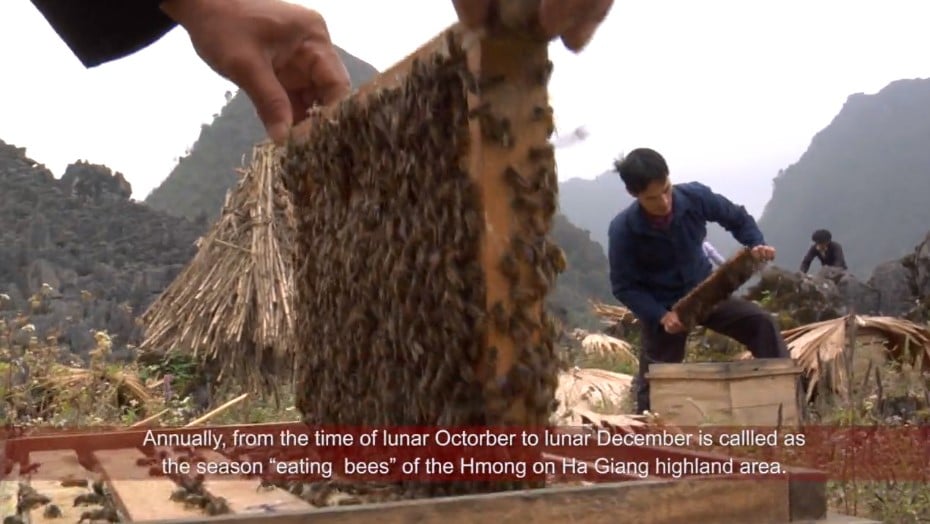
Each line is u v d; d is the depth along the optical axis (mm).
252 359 8844
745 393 5453
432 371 2180
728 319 6246
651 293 6367
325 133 2660
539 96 2078
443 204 2111
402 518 1629
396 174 2295
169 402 6938
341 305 2660
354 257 2533
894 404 5281
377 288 2447
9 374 5293
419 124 2168
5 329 5703
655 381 5809
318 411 2912
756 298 12656
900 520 3564
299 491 2451
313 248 2906
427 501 1654
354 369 2631
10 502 2408
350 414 2658
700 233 6316
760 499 1896
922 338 7949
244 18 2359
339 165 2627
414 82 2172
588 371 7875
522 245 2055
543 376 2078
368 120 2422
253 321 8805
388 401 2379
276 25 2465
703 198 6262
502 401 2045
